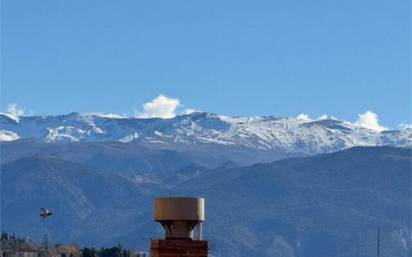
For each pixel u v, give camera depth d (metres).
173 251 51.59
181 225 52.44
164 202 52.47
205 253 51.75
